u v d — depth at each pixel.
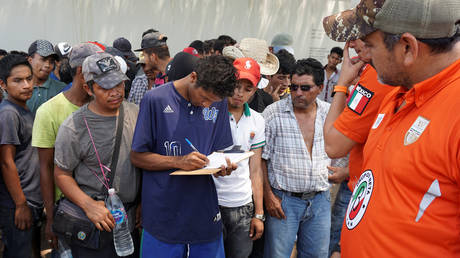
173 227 2.05
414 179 1.03
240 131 2.52
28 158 2.65
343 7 7.92
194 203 2.06
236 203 2.53
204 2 7.28
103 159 2.08
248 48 3.49
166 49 4.28
